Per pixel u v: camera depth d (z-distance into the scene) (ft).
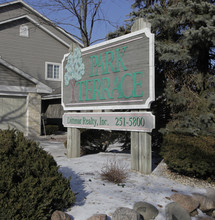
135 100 19.86
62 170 21.11
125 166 21.71
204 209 14.07
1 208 9.98
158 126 26.05
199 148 17.58
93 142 29.25
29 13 60.90
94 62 24.14
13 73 50.44
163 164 22.08
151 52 18.66
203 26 22.56
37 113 53.52
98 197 14.98
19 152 13.17
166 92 24.31
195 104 23.63
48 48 67.67
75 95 26.61
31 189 11.21
